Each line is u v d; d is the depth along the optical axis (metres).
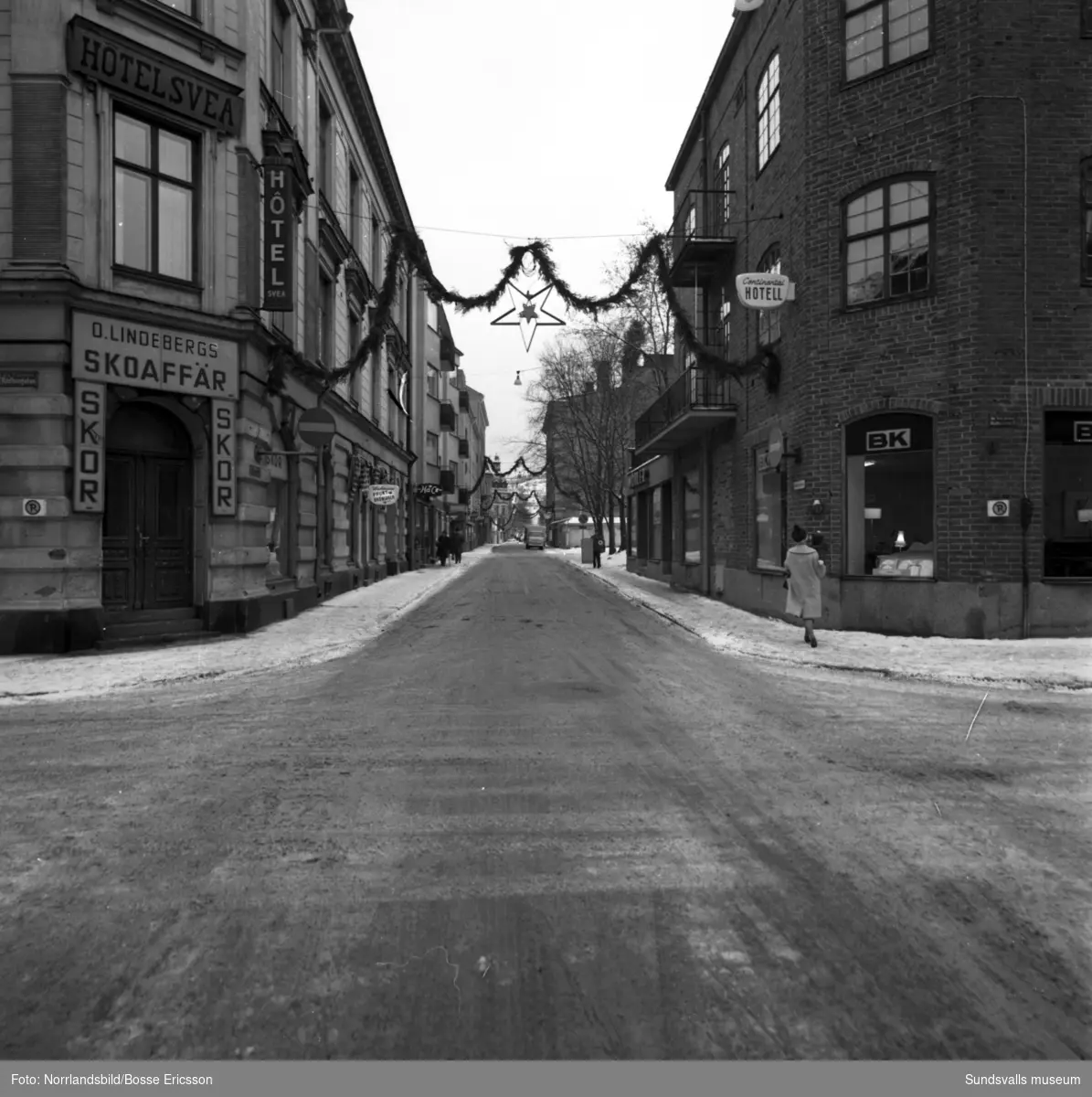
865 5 12.90
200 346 12.12
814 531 13.22
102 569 11.69
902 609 12.28
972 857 4.09
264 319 14.04
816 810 4.79
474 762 5.79
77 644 10.70
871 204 12.81
